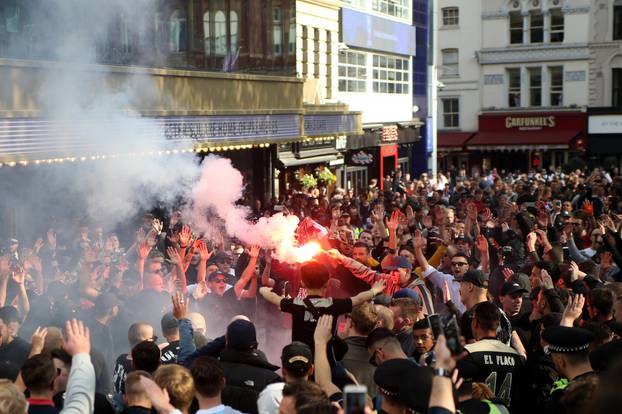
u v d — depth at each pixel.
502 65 50.28
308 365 5.84
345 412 3.31
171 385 5.07
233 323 6.35
